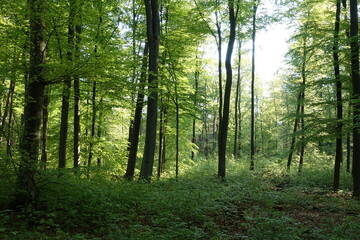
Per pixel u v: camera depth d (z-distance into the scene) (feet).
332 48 43.88
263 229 20.02
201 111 59.47
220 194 34.24
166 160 70.44
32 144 23.80
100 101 45.03
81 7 26.94
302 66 58.95
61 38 29.04
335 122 44.34
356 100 35.32
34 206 22.35
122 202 25.82
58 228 19.98
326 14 48.01
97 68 25.49
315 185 52.47
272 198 34.99
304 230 22.35
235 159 76.89
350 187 49.83
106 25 44.55
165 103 56.95
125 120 65.36
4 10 24.16
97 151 49.37
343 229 22.94
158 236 19.13
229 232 22.95
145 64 44.39
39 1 24.08
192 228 22.21
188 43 52.29
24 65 25.12
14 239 17.19
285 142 113.80
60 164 40.32
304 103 51.80
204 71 62.44
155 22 40.27
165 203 25.39
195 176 49.62
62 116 41.09
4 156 21.59
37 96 24.63
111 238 19.02
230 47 48.98
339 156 46.70
